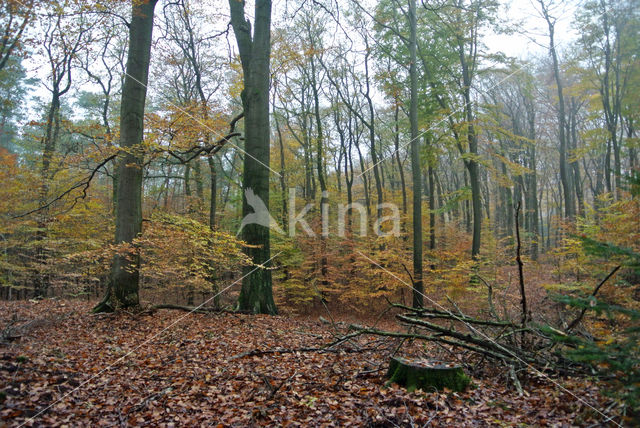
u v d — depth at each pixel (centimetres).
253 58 1097
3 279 1502
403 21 1723
